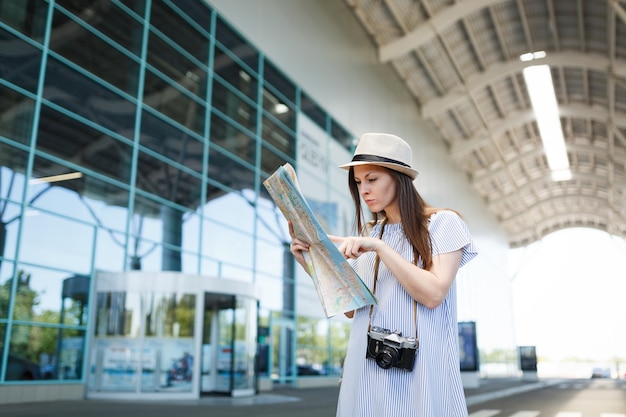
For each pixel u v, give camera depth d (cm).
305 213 158
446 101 3334
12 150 1077
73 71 1230
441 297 156
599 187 5284
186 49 1572
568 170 4759
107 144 1288
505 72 3138
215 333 1299
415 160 3278
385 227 180
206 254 1539
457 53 3036
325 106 2272
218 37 1700
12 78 1096
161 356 1214
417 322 160
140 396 1180
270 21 1959
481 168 4622
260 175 1817
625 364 5831
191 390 1222
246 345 1375
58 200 1156
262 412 907
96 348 1189
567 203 5947
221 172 1642
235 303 1348
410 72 3142
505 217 6053
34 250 1096
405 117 3203
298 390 1677
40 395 1072
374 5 2616
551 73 3303
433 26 2648
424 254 163
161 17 1500
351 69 2556
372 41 2834
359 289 159
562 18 2747
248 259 1705
